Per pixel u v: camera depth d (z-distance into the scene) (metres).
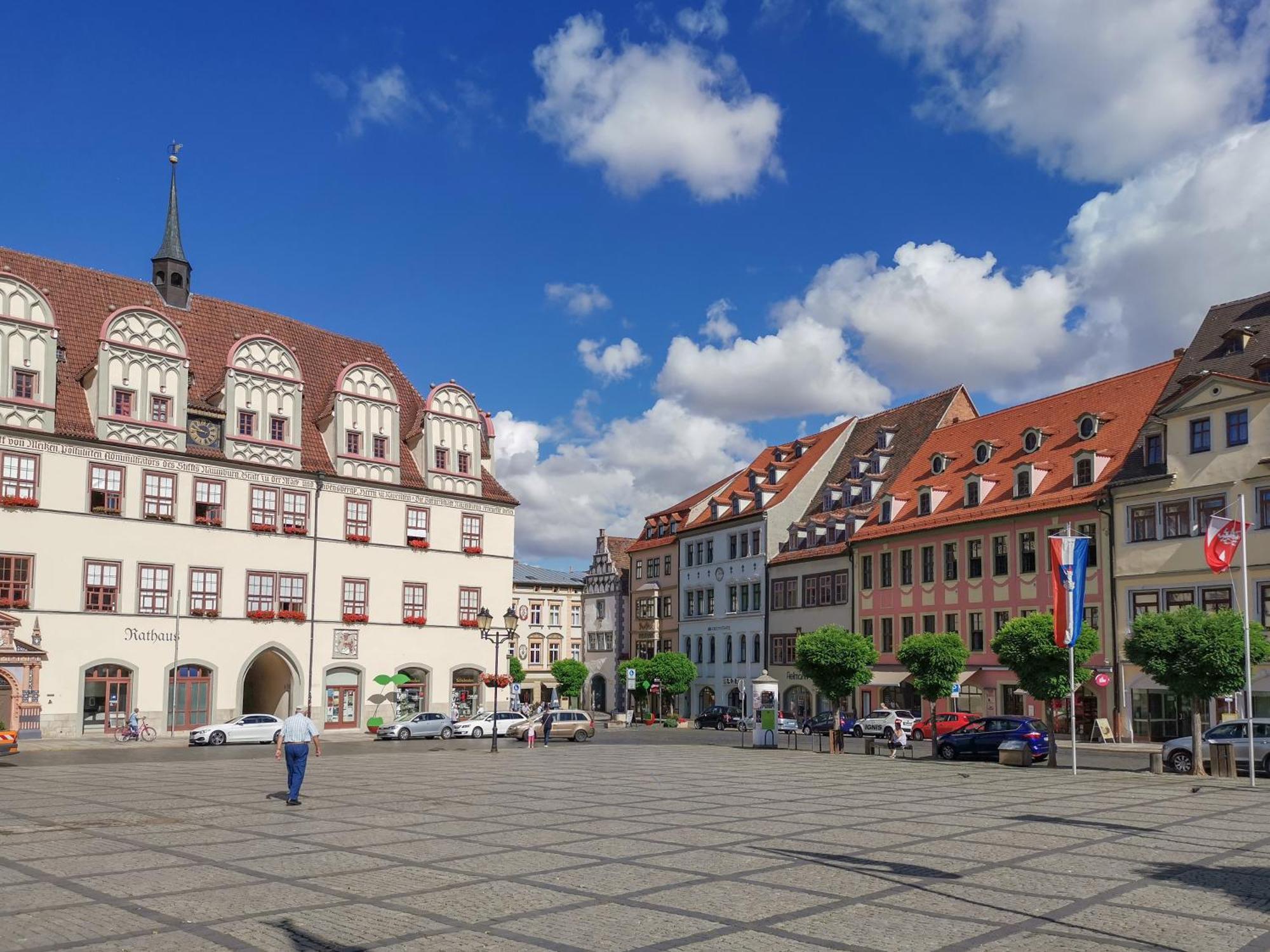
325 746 50.44
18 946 10.47
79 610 50.38
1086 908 12.49
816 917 11.89
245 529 56.75
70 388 52.28
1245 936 11.18
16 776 31.03
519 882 13.79
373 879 13.97
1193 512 49.50
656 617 96.81
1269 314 52.44
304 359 64.69
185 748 46.97
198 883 13.64
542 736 55.00
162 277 61.12
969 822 20.38
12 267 54.53
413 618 63.88
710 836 18.17
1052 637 39.53
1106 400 60.16
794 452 89.69
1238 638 33.41
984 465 64.44
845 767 36.25
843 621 72.12
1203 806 23.55
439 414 66.56
